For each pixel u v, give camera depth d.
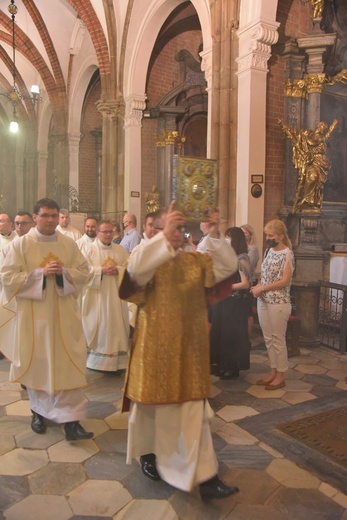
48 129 20.22
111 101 11.92
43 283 3.43
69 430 3.47
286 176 7.69
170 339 2.59
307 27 7.80
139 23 10.88
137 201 11.88
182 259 2.68
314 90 7.71
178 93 12.45
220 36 7.46
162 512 2.64
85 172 17.05
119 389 4.54
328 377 4.97
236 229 4.68
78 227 10.41
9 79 19.95
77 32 14.79
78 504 2.71
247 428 3.70
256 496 2.79
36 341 3.48
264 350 5.96
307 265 6.88
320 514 2.63
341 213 8.68
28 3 14.34
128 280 2.55
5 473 3.02
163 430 2.68
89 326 4.94
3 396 4.36
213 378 4.88
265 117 7.34
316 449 3.36
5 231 5.84
